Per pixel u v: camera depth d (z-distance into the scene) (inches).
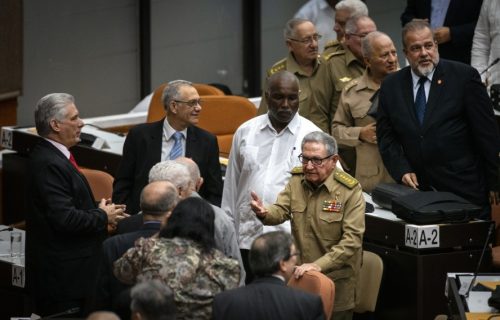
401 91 593.0
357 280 527.2
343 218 518.3
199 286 423.5
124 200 599.8
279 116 556.4
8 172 756.6
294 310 415.8
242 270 487.8
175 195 460.4
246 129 571.8
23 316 593.9
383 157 599.5
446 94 583.8
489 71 730.2
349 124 647.8
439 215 549.0
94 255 547.8
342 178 520.7
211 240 433.7
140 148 597.6
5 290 600.4
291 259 424.8
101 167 702.5
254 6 1032.2
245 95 1043.3
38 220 542.3
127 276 433.4
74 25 935.7
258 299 416.5
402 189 578.6
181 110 590.6
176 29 997.8
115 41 962.1
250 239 564.7
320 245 522.9
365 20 681.6
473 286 502.9
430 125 583.8
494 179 586.6
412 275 551.2
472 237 554.6
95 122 832.3
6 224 761.6
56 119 541.6
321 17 855.7
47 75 925.2
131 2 968.3
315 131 523.2
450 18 751.7
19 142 747.4
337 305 520.4
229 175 576.7
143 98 982.4
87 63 947.3
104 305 459.8
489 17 730.2
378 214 575.2
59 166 538.3
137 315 381.1
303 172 522.6
